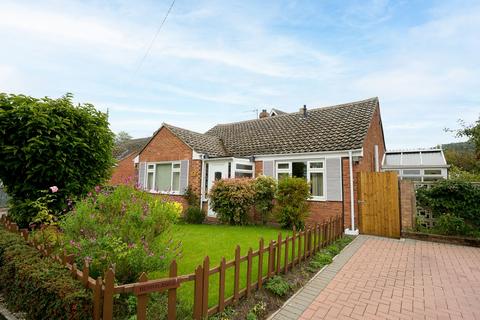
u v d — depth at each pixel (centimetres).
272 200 1081
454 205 841
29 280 309
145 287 275
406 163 1611
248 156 1298
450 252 713
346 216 1005
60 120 603
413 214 904
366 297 436
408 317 374
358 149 990
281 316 372
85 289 271
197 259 571
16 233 483
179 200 1392
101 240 346
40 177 592
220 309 352
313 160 1119
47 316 278
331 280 506
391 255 682
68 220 400
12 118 562
